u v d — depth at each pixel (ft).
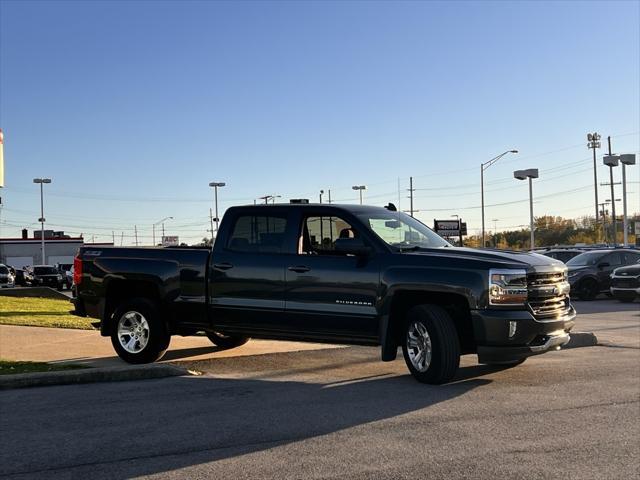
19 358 30.81
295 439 17.67
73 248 268.21
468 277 23.41
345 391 23.67
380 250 25.29
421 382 24.89
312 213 27.07
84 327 43.27
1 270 123.34
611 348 34.09
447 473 14.96
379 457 16.10
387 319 24.68
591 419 19.60
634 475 14.87
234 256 27.78
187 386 24.84
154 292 30.01
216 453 16.53
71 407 21.48
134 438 17.88
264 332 27.37
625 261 76.38
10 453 16.65
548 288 24.31
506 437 17.76
